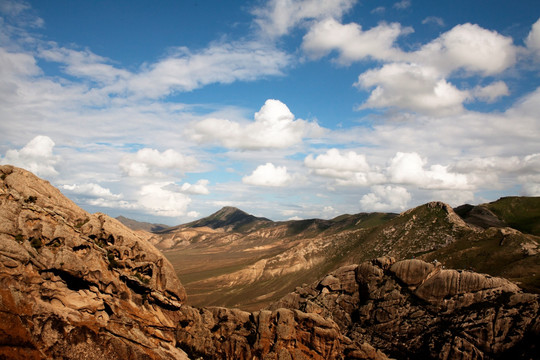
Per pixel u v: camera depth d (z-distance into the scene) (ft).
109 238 196.85
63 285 165.07
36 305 150.51
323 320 228.43
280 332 219.82
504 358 255.09
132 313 182.19
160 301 195.52
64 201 197.16
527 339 254.27
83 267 169.58
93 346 159.12
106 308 174.91
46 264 161.07
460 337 275.18
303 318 227.20
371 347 231.50
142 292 192.54
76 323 158.92
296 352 217.77
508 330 265.34
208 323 222.48
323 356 219.61
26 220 167.12
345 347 228.84
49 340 148.46
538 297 273.13
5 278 146.82
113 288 180.14
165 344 190.19
